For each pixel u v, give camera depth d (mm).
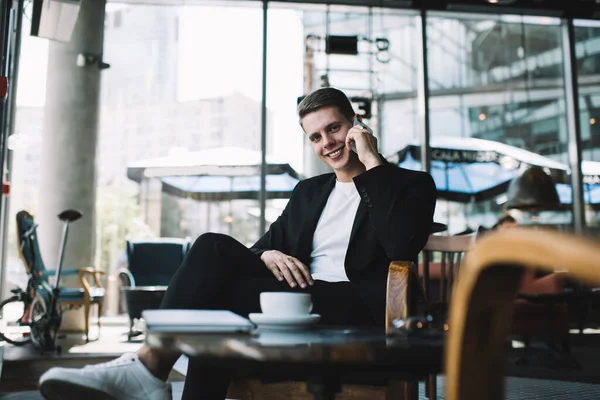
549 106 7293
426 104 6895
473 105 7211
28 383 3588
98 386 918
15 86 5254
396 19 7000
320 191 1721
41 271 4848
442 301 2607
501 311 443
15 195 6066
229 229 6699
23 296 4637
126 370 974
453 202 7145
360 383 1282
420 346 699
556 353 4359
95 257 6617
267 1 6820
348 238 1602
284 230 1750
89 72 6430
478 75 7270
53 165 6254
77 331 5977
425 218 1459
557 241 318
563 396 2812
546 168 7164
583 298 3984
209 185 6762
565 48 7199
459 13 7086
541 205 6371
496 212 7168
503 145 7238
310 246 1652
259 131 6746
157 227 6750
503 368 458
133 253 6316
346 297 1352
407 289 1160
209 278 1264
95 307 6609
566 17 7141
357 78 6863
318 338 788
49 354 4117
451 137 7184
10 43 3707
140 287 5656
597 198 7016
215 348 693
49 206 6199
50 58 6355
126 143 6824
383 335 860
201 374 1254
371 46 6930
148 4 6902
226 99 6816
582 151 7062
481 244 407
